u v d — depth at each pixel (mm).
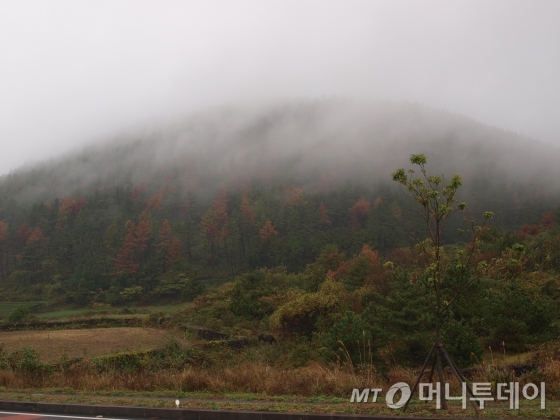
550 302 25812
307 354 21953
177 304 67000
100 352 27000
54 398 12094
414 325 22375
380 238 86938
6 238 105500
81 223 110625
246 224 101125
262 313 42469
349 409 9641
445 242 86875
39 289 79625
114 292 72188
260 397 11438
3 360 17828
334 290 37469
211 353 23891
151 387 13398
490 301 23281
